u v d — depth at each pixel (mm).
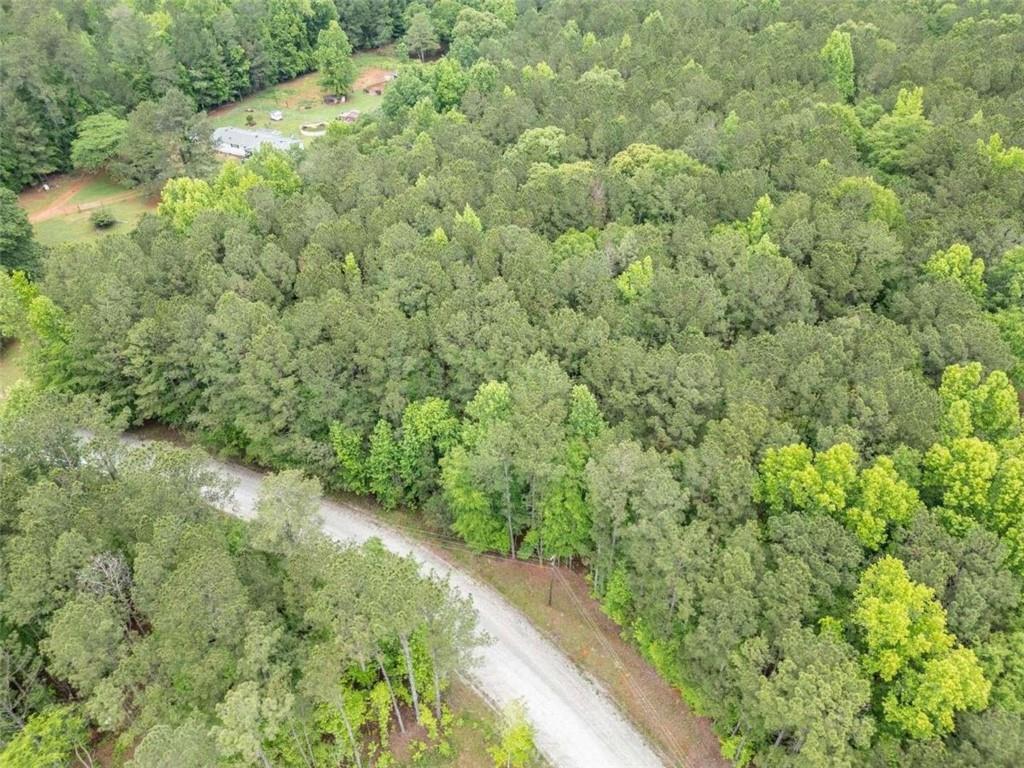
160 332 78062
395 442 70438
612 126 110875
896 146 103312
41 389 81938
